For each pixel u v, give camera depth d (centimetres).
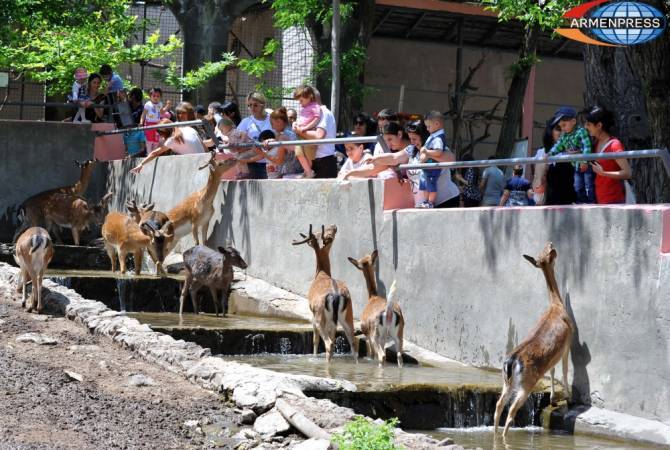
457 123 2628
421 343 1179
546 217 1018
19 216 1781
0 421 730
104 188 2005
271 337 1160
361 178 1299
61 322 1141
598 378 942
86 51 2253
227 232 1562
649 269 900
